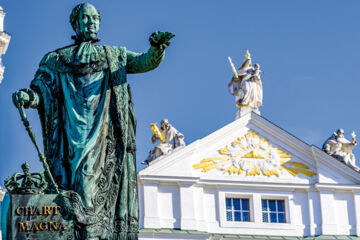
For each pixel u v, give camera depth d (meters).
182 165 37.84
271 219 38.06
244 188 38.09
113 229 5.86
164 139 38.19
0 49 40.16
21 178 5.64
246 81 39.59
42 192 5.65
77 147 5.86
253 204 37.94
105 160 5.91
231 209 37.84
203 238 36.72
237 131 38.91
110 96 6.03
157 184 37.31
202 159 38.22
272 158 38.78
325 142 39.16
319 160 38.81
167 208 37.12
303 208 38.38
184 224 36.84
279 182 38.31
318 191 38.50
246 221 37.81
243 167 38.44
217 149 38.59
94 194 5.79
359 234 37.97
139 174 37.22
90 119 5.94
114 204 5.86
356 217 38.28
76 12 6.24
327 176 38.81
